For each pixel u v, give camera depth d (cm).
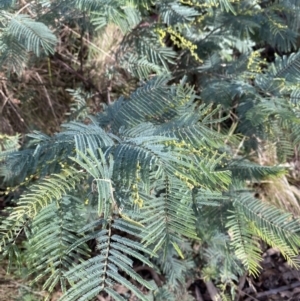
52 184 103
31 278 186
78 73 227
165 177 98
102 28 221
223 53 228
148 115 142
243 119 182
